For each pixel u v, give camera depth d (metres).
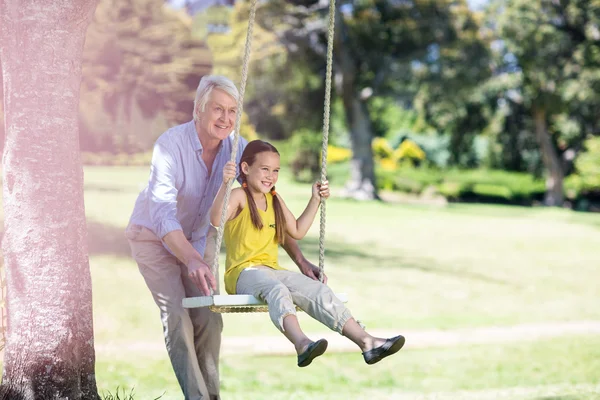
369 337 5.37
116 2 36.12
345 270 20.67
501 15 45.94
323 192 6.02
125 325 13.18
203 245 6.46
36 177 5.67
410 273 21.17
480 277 21.52
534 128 53.22
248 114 47.34
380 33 40.62
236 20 42.56
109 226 20.02
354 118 43.41
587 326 16.06
